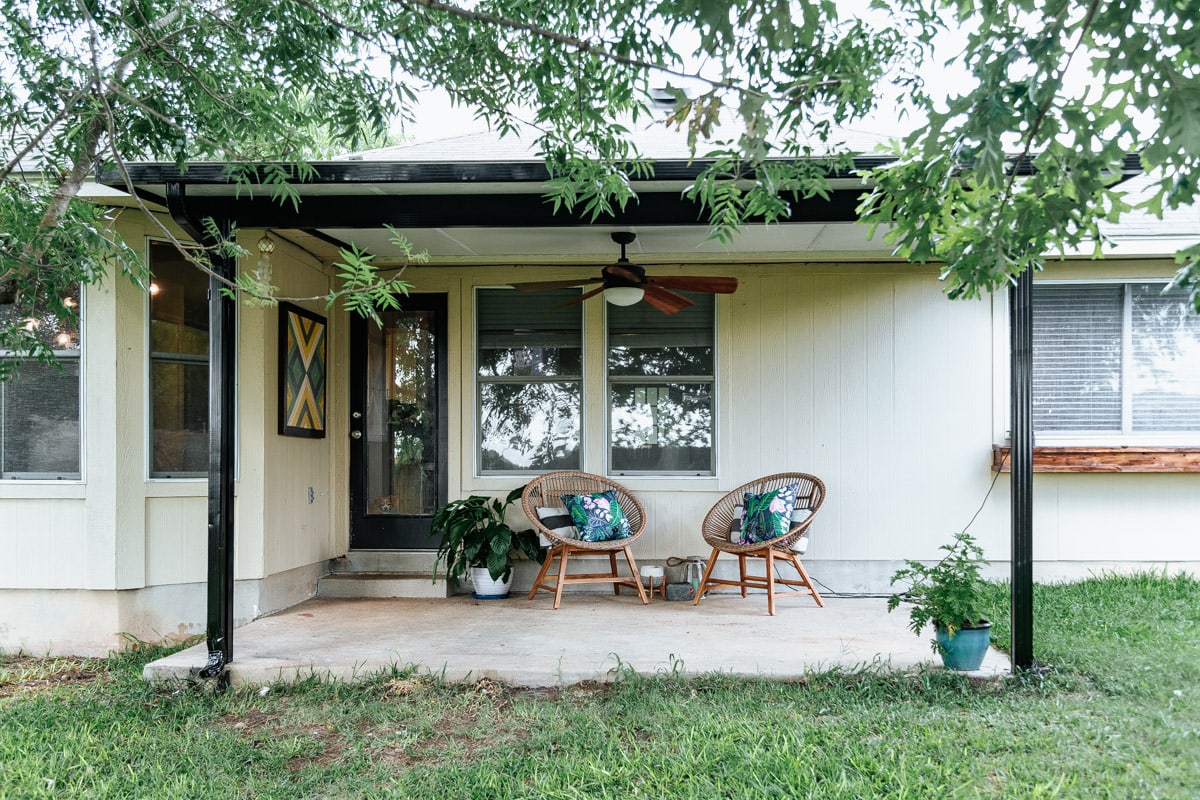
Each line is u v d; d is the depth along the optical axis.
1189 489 5.82
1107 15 1.97
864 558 5.91
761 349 6.02
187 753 3.25
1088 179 2.15
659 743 3.23
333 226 4.09
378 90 3.80
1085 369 5.95
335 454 6.13
